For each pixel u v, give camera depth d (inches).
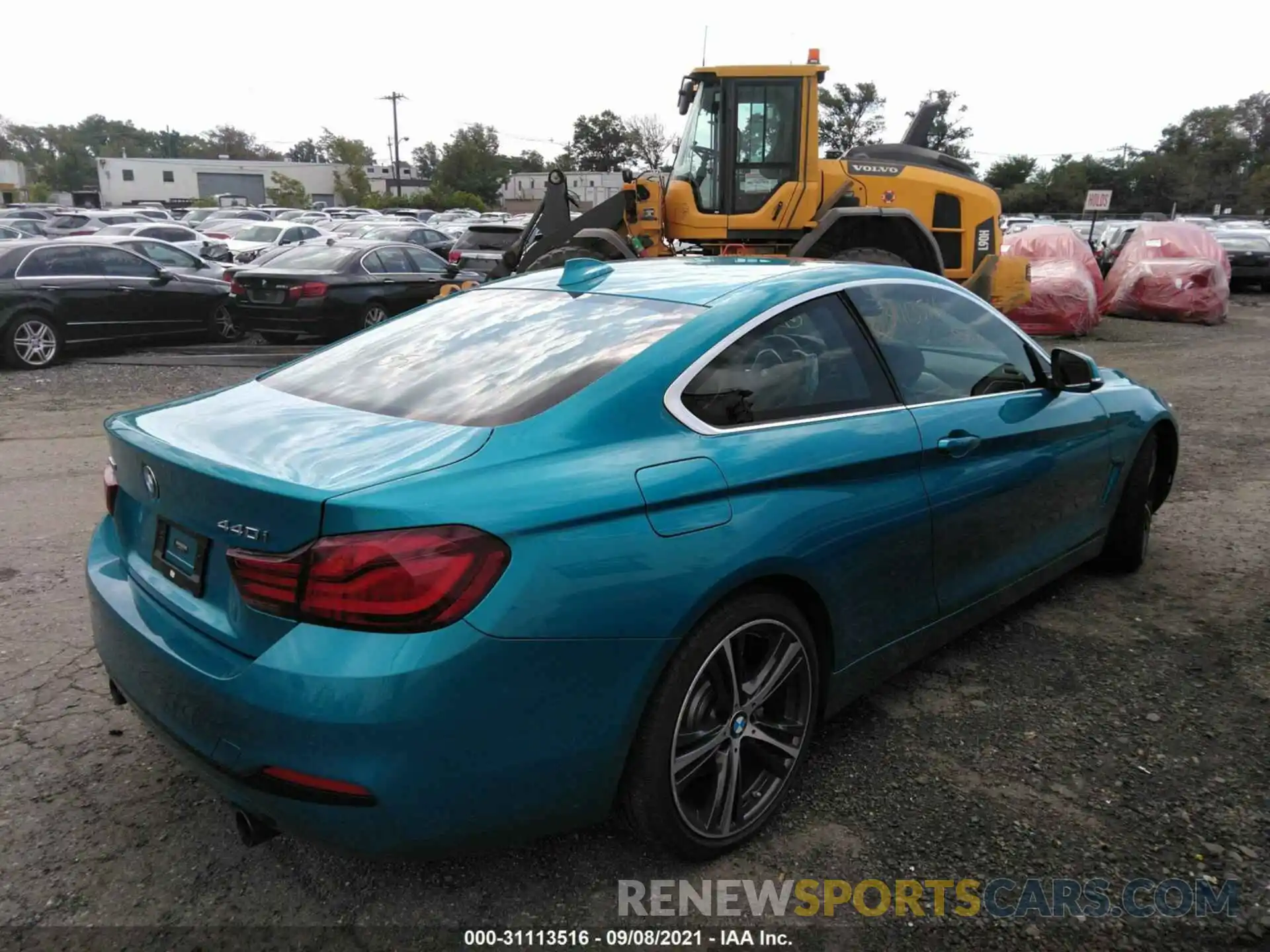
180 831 106.6
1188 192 3334.2
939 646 133.5
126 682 97.4
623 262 140.6
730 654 99.1
